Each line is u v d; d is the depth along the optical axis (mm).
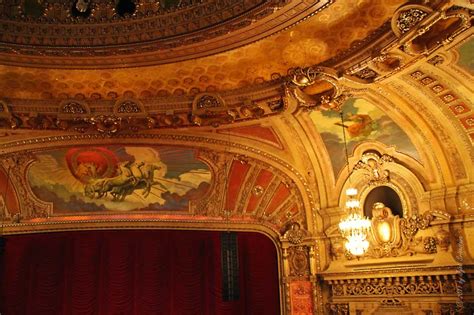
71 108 11258
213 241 14680
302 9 8500
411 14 7664
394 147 11367
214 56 10039
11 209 13617
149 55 10047
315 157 12617
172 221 13773
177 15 9344
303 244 12938
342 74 9398
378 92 10078
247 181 13562
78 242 14641
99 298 14398
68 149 12820
